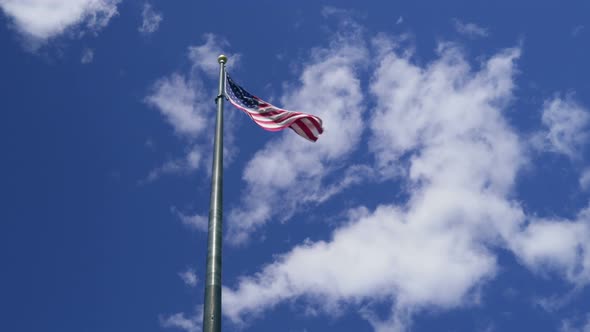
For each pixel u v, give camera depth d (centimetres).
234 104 2623
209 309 1596
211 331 1555
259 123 2562
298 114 2559
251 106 2636
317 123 2602
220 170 2056
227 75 2664
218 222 1838
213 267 1692
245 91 2688
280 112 2588
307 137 2625
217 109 2373
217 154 2138
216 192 1950
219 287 1656
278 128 2538
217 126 2273
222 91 2467
